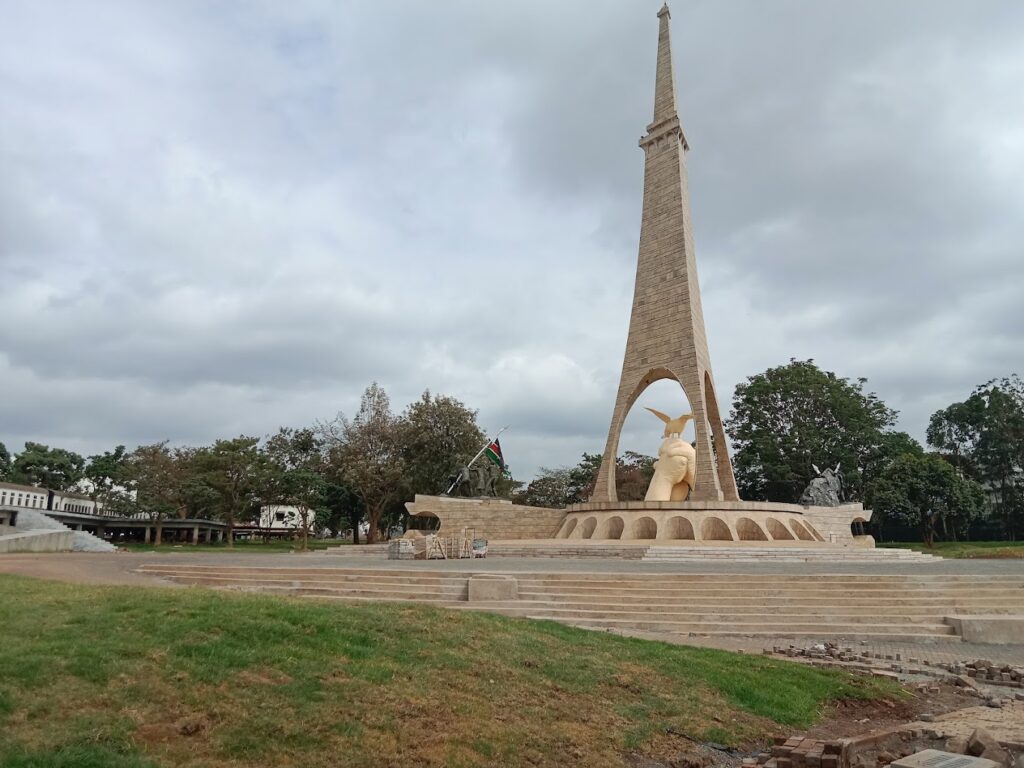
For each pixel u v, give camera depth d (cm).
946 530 7788
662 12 5616
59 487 9331
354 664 983
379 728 819
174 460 7106
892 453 7475
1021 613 1961
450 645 1155
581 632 1462
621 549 3384
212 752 695
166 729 717
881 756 931
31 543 3750
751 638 1747
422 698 923
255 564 2638
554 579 2081
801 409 7650
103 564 2672
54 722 677
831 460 7419
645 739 958
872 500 6881
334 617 1177
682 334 4919
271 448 7481
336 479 7394
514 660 1152
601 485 5091
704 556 3219
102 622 988
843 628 1825
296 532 10406
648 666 1246
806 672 1316
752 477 7875
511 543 3997
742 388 8081
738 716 1080
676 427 5012
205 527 9088
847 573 2255
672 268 5094
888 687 1272
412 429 6856
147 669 832
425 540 3416
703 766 911
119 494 7406
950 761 778
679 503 4216
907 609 1953
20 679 742
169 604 1133
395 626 1191
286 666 923
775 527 4394
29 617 995
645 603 1947
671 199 5216
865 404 7806
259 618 1091
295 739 751
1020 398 7688
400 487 6794
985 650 1667
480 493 5450
